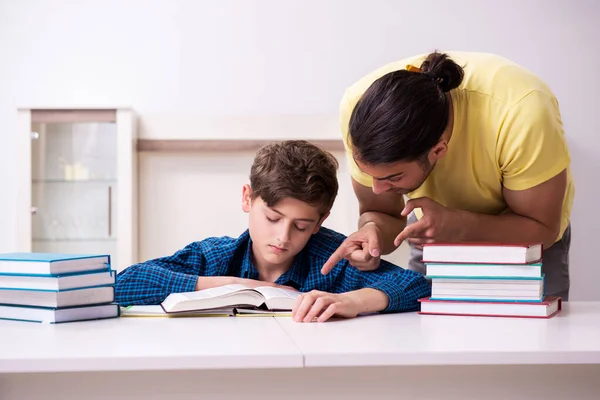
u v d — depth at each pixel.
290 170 1.38
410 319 1.21
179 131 3.39
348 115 1.65
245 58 3.47
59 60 3.43
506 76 1.48
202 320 1.19
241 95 3.47
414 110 1.27
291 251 1.43
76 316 1.17
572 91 3.51
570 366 0.93
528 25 3.49
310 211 1.40
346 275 1.50
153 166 3.38
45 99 3.42
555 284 1.93
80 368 0.85
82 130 3.27
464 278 1.27
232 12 3.47
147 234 3.37
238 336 1.01
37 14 3.42
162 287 1.42
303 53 3.48
